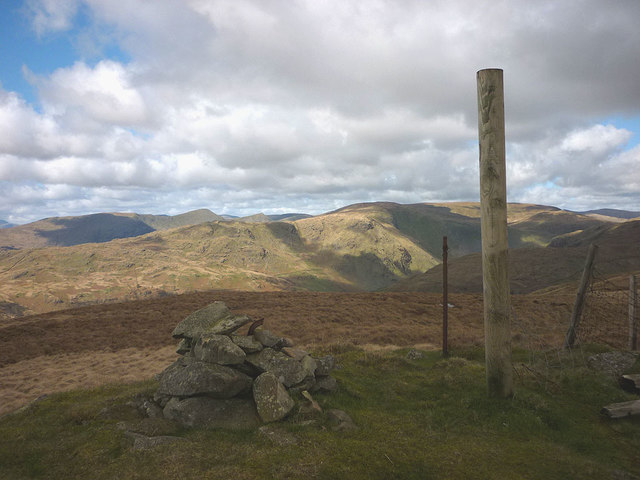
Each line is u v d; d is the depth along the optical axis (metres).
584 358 11.64
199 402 7.99
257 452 6.16
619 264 150.75
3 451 6.75
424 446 6.64
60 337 36.50
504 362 8.53
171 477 5.39
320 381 9.99
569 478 5.61
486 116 8.23
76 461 6.21
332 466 5.70
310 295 58.38
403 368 12.65
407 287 172.38
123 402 9.20
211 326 9.91
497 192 8.26
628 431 7.35
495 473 5.73
